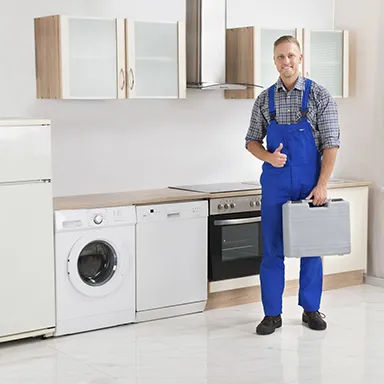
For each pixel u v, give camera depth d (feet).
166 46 18.89
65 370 15.05
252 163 22.13
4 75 17.84
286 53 16.92
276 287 17.54
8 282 16.35
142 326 18.06
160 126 20.36
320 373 14.78
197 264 19.06
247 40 20.26
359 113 22.30
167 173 20.59
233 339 16.99
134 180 20.04
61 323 17.17
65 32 17.33
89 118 19.21
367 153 22.16
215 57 19.74
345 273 21.93
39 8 18.20
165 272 18.58
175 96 19.16
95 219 17.38
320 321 17.70
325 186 17.11
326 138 17.08
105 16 19.15
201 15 19.44
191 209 18.81
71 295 17.26
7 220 16.21
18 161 16.24
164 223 18.44
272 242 17.51
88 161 19.27
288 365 15.25
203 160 21.21
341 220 17.34
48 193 16.70
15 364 15.42
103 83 18.02
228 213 19.43
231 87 19.74
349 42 22.38
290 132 17.12
